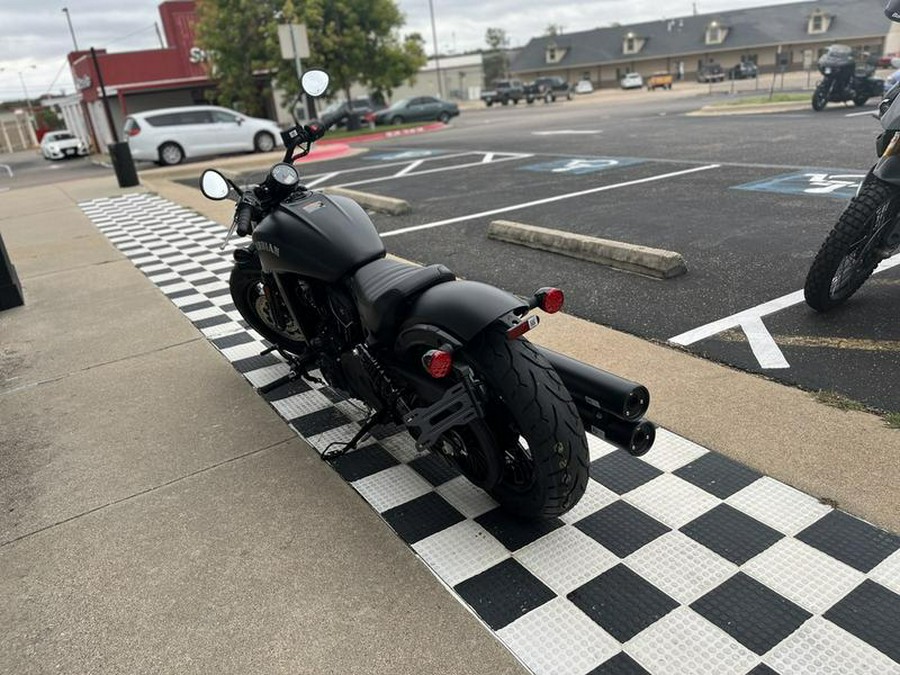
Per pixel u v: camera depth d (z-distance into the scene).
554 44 75.06
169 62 33.00
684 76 68.75
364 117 32.09
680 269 5.49
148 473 3.44
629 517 2.83
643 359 4.08
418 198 10.22
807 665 2.10
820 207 7.14
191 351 4.99
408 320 2.77
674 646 2.21
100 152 36.31
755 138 13.18
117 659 2.32
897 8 4.43
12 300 6.37
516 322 2.52
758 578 2.46
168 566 2.76
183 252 8.20
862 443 3.08
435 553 2.71
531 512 2.71
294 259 3.31
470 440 2.77
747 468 3.03
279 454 3.53
